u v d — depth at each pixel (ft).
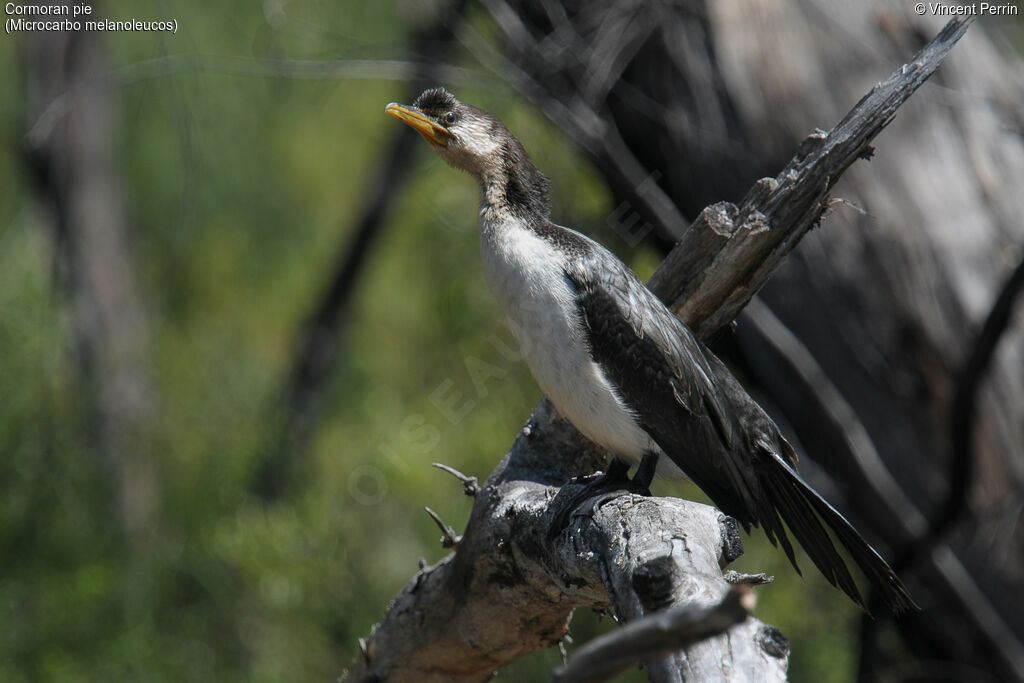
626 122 33.24
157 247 61.05
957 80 32.37
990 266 30.45
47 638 43.01
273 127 55.42
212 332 59.21
